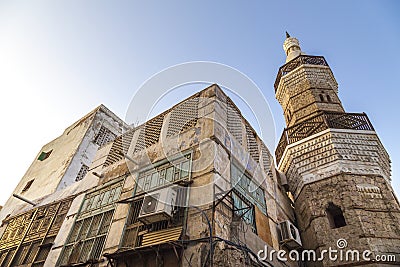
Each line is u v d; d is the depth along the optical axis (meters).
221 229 7.27
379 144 13.06
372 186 11.27
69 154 20.06
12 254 12.83
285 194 13.85
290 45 23.61
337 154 12.47
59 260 10.20
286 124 18.66
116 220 9.73
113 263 8.19
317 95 17.14
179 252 7.03
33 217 14.16
